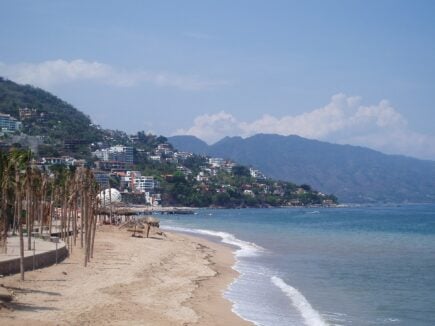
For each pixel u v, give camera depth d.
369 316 32.72
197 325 27.81
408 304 36.44
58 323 24.64
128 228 92.06
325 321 31.12
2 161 48.91
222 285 42.16
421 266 56.09
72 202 71.06
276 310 33.66
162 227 139.12
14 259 39.78
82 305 29.30
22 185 51.06
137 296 34.09
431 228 127.56
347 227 133.00
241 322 29.78
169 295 35.69
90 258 52.84
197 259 59.59
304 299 37.38
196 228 133.50
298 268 54.12
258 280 45.56
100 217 106.81
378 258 63.66
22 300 29.70
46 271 41.91
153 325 26.48
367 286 43.59
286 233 110.81
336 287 43.00
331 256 65.75
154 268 48.19
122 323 26.20
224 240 91.56
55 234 74.00
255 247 78.06
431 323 30.95
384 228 127.88
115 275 41.97
